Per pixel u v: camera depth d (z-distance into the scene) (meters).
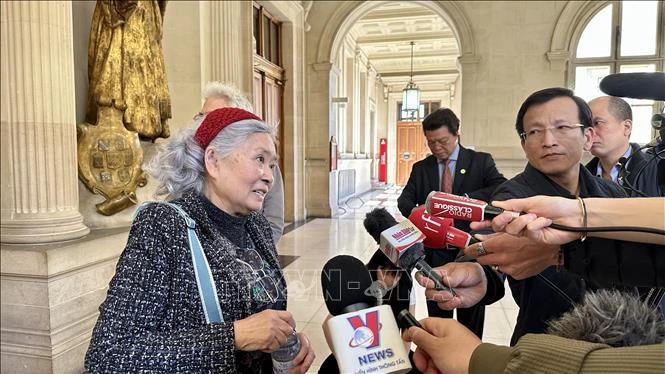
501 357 0.61
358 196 13.87
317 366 2.60
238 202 1.10
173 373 0.91
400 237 1.02
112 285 0.96
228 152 1.07
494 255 0.91
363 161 14.88
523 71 7.59
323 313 3.35
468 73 7.77
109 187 3.16
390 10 11.08
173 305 0.98
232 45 5.03
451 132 2.49
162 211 1.04
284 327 0.99
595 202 0.74
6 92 2.54
